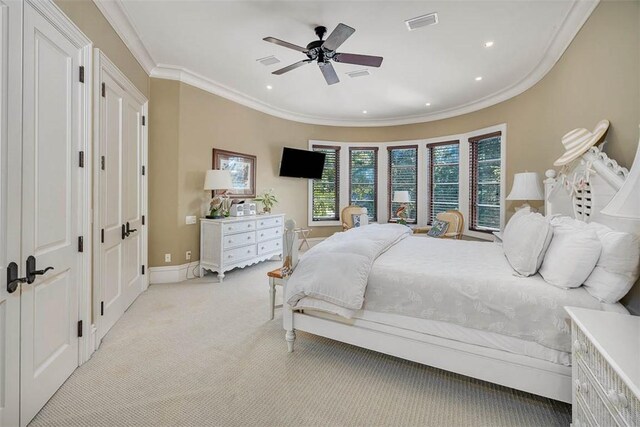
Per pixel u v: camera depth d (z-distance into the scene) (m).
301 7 2.64
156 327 2.75
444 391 1.88
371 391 1.88
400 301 1.94
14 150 1.48
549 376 1.58
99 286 2.37
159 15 2.78
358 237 2.79
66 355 1.95
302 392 1.87
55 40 1.81
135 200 3.40
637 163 1.09
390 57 3.54
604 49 2.23
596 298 1.55
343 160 6.47
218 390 1.88
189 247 4.22
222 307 3.23
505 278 1.79
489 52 3.39
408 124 6.12
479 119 5.05
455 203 5.62
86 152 2.13
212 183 4.14
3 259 1.42
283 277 2.35
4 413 1.43
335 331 2.18
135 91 3.27
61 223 1.88
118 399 1.79
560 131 3.14
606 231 1.71
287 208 5.99
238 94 4.84
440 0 2.52
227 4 2.62
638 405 0.86
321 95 4.92
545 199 3.27
